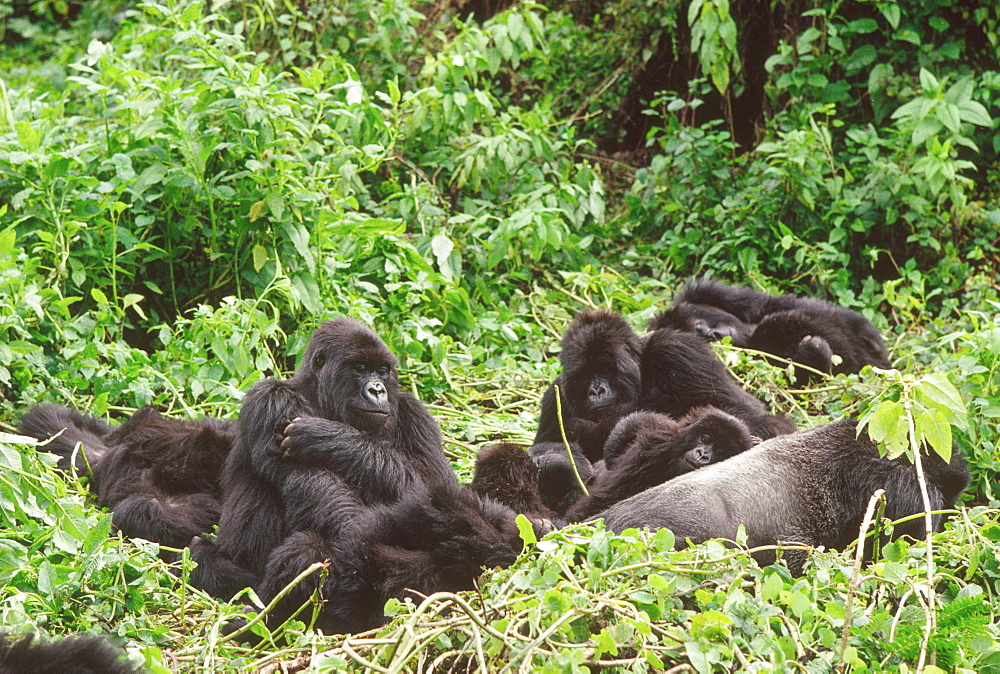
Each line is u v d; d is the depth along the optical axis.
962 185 14.05
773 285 13.66
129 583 7.00
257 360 10.41
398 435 8.23
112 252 10.75
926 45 14.67
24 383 9.77
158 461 8.43
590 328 9.50
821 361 11.01
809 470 7.26
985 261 13.88
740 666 5.74
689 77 16.36
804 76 14.77
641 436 7.91
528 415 10.66
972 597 5.93
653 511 6.69
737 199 14.02
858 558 5.94
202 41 11.45
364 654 5.88
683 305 12.00
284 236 11.13
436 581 6.55
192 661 6.19
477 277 12.79
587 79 17.45
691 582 6.07
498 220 13.72
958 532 6.85
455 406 10.95
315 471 7.55
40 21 22.61
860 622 5.91
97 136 12.10
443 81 13.92
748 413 9.36
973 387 9.19
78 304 11.00
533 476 7.79
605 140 17.50
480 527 6.65
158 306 11.45
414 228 13.11
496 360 11.65
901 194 13.46
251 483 7.75
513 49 14.69
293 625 6.46
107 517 7.05
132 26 14.62
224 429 9.05
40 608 6.52
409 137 13.80
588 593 5.84
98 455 8.87
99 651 5.12
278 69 14.59
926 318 12.80
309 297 10.95
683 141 14.61
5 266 9.47
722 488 6.91
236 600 7.29
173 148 11.38
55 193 10.98
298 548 6.93
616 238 15.19
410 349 11.05
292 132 12.87
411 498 6.92
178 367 10.27
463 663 5.79
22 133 10.89
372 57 15.20
